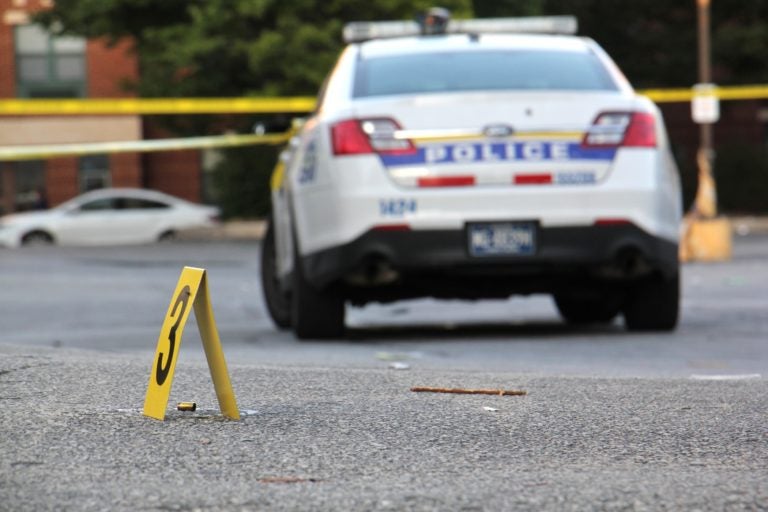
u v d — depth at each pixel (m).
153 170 119.44
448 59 24.58
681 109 124.12
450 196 22.86
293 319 25.55
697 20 112.00
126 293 43.31
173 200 97.44
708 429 12.85
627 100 23.81
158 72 88.00
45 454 11.23
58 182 116.75
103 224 95.88
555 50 24.95
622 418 13.45
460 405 14.17
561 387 15.78
